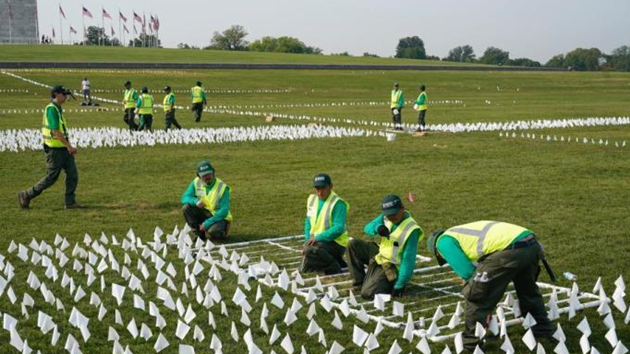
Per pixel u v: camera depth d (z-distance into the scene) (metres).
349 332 7.54
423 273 9.70
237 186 16.53
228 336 7.42
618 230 11.93
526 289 7.29
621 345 6.55
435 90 68.25
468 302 7.02
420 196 15.10
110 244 11.23
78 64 71.56
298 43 169.00
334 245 9.83
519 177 17.50
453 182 16.83
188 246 10.88
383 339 7.34
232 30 177.12
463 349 7.04
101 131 26.22
